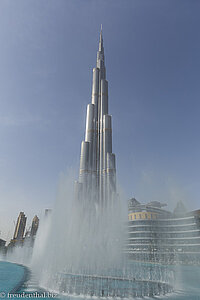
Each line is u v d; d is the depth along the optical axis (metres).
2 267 45.38
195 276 39.53
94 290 22.64
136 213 116.25
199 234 92.44
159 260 89.62
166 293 22.67
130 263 72.25
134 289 23.27
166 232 101.31
